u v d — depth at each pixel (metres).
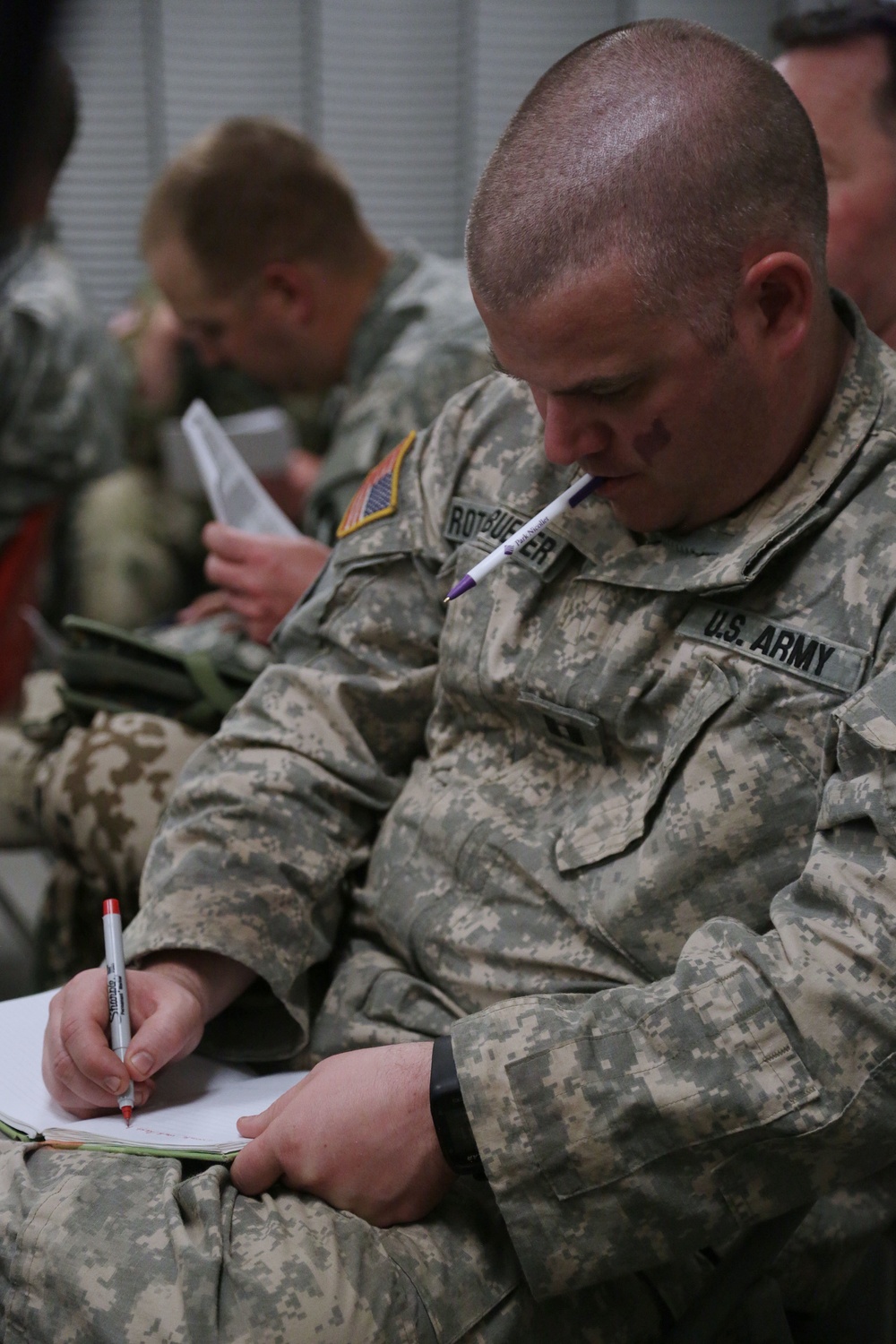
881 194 1.27
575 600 0.98
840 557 0.87
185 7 3.43
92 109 3.46
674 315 0.81
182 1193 0.80
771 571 0.89
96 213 3.53
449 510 1.10
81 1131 0.88
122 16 3.40
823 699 0.83
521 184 0.82
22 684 2.23
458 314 1.75
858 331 0.92
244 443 2.00
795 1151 0.75
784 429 0.88
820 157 0.88
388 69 3.55
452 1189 0.86
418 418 1.67
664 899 0.88
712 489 0.89
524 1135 0.76
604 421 0.85
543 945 0.93
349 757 1.09
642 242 0.79
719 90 0.82
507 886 0.96
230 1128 0.89
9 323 2.42
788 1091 0.74
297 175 1.81
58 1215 0.78
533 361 0.83
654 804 0.89
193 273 1.83
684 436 0.85
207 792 1.06
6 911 2.09
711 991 0.77
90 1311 0.74
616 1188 0.76
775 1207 0.77
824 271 0.89
